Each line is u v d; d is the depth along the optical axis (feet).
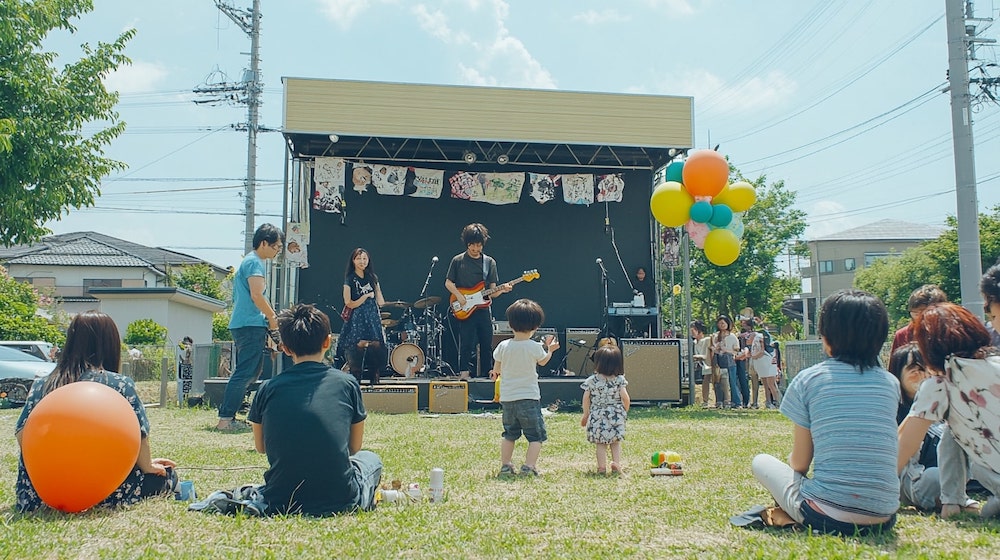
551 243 42.32
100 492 10.84
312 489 11.24
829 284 143.84
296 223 37.55
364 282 30.42
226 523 10.50
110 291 65.72
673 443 20.81
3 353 40.11
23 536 9.71
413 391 30.30
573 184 40.65
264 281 22.75
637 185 43.14
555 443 20.62
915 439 10.96
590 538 10.12
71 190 41.29
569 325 41.96
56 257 104.94
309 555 9.14
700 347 40.55
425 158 42.22
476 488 14.01
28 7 39.75
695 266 90.99
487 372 34.09
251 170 70.64
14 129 35.60
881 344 10.31
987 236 85.61
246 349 22.71
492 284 34.17
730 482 14.76
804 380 10.54
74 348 11.68
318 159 38.68
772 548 9.39
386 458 17.69
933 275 95.96
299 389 11.59
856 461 9.85
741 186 32.86
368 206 40.96
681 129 38.65
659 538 10.10
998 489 10.98
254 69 71.31
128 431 10.84
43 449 10.46
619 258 42.63
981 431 10.65
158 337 61.00
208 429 22.74
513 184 40.68
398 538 9.93
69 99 40.45
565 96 38.17
